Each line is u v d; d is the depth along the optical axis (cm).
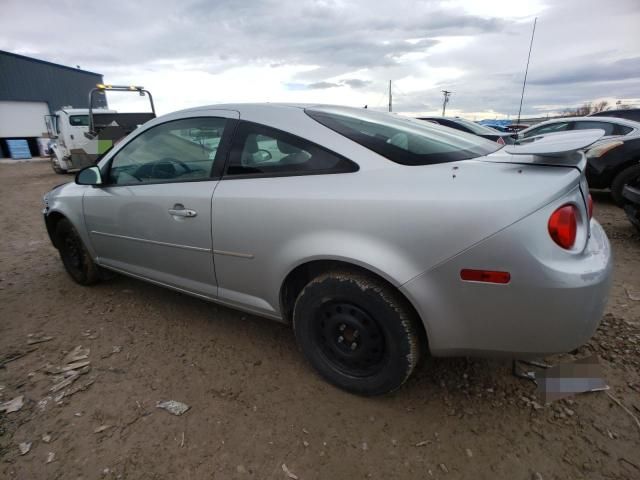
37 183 1115
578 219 159
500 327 160
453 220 157
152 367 232
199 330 272
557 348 158
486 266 153
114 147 287
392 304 176
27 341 262
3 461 169
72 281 362
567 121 692
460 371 221
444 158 188
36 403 203
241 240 213
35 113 2589
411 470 163
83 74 2977
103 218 287
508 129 1021
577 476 158
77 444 178
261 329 272
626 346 235
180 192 236
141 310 302
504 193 154
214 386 215
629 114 680
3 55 2388
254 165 214
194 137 241
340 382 205
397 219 167
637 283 317
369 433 182
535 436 178
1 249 470
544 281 147
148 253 266
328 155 194
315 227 187
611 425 182
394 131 214
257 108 227
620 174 514
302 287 223
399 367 183
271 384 216
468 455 169
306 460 169
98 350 250
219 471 164
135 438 181
